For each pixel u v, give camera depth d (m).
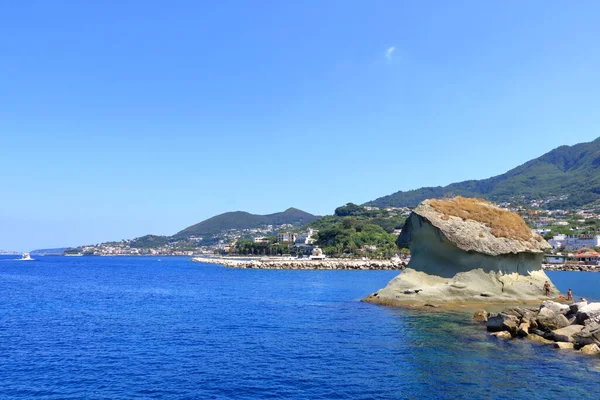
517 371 24.91
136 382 23.58
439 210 55.97
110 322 41.94
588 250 196.62
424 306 49.53
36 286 91.69
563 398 21.06
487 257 53.28
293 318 42.97
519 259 56.09
